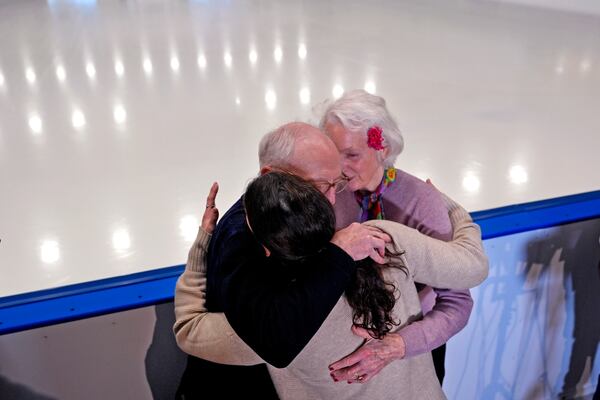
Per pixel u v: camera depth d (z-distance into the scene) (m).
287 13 8.16
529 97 4.23
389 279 0.97
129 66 5.48
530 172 2.90
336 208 1.27
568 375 2.06
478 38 6.37
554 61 5.29
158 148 3.33
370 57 5.64
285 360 0.85
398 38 6.46
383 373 1.04
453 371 1.91
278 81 4.85
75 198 2.70
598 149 3.20
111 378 1.55
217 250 0.98
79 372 1.51
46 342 1.42
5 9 8.84
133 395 1.61
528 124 3.64
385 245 0.98
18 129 3.82
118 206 2.58
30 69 5.47
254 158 3.14
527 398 2.07
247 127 3.70
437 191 1.30
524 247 1.73
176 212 2.51
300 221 0.81
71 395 1.54
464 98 4.24
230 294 0.88
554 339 1.96
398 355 1.04
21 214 2.55
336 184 0.98
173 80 4.94
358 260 0.89
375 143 1.13
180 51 6.05
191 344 1.04
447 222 1.25
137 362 1.54
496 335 1.88
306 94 4.47
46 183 2.89
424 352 1.09
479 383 1.97
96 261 2.15
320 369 0.98
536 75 4.84
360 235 0.89
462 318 1.19
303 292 0.83
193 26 7.39
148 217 2.47
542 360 1.98
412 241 1.01
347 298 0.92
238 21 7.66
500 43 6.09
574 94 4.28
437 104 4.11
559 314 1.90
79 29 7.34
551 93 4.32
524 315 1.86
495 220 1.72
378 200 1.27
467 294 1.23
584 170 2.92
